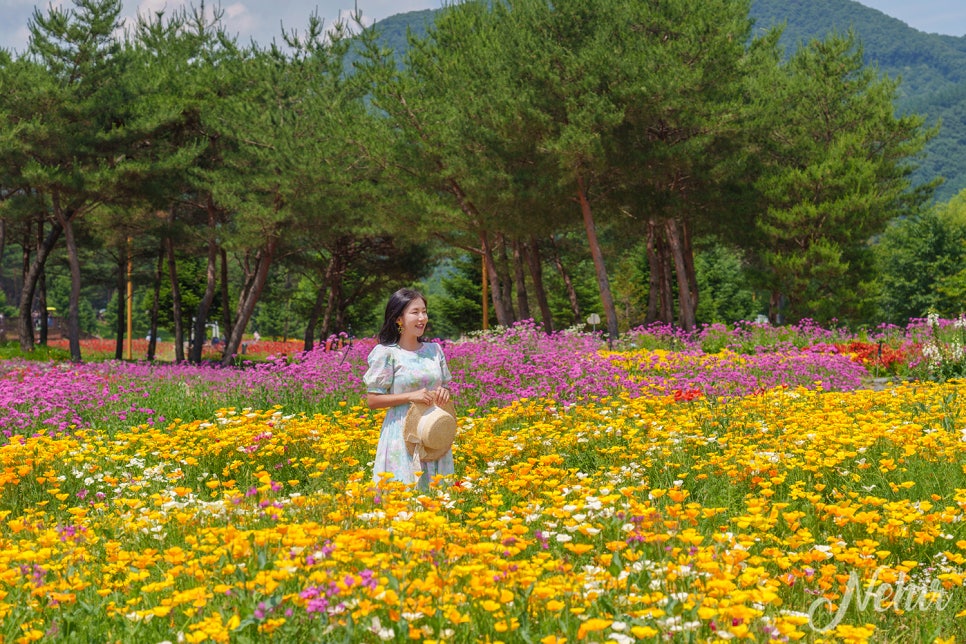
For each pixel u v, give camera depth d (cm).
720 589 338
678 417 865
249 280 3644
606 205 2881
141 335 8512
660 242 3338
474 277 4966
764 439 762
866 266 3228
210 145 3203
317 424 829
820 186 3150
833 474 628
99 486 675
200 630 300
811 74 3716
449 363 1301
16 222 3288
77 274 2916
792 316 3188
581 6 2570
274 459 754
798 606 393
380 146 2698
